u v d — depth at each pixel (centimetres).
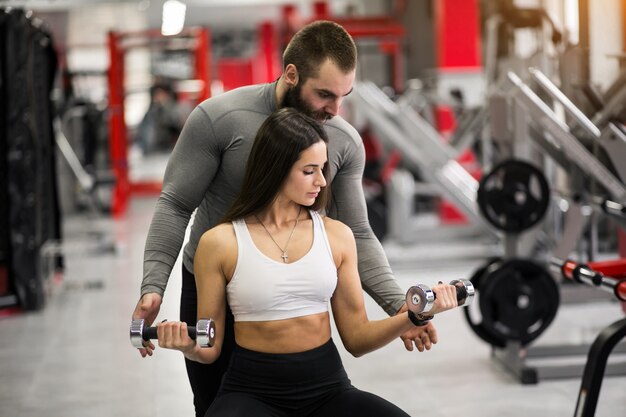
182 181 257
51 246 710
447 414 407
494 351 493
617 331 272
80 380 478
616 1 462
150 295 245
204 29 1248
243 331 237
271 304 233
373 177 1110
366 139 1132
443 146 749
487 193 485
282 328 234
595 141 464
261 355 234
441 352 515
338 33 240
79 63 2133
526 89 470
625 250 527
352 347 248
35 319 631
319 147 234
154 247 253
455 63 1002
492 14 754
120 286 742
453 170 764
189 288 274
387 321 237
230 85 2191
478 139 920
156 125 2027
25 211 643
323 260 237
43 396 452
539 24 661
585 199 513
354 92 766
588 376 275
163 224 255
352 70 241
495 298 450
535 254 703
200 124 256
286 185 235
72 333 586
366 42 1152
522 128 500
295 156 232
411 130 757
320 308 238
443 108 998
